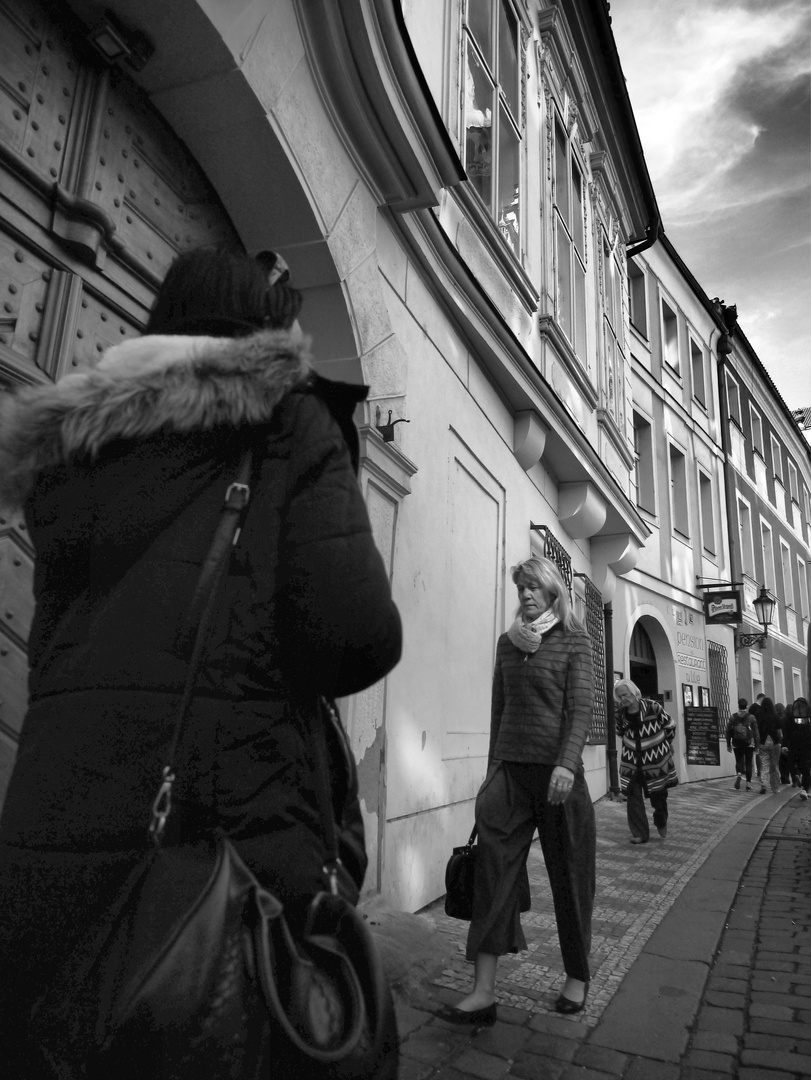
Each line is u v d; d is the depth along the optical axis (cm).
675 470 1828
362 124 421
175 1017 73
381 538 451
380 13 389
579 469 915
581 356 1034
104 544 94
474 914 298
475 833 313
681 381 1859
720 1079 258
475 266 640
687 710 1553
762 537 2458
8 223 245
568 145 997
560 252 959
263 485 96
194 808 85
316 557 90
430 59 559
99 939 78
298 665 92
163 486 95
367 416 436
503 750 316
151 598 89
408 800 478
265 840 87
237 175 371
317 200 389
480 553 648
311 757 95
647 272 1738
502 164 747
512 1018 299
